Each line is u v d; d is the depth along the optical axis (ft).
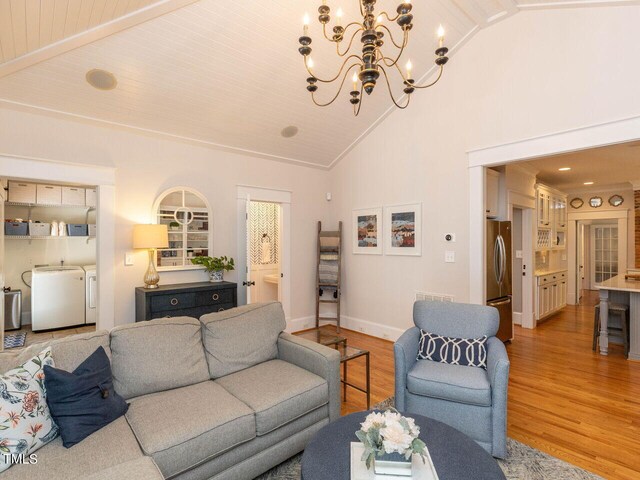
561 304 20.26
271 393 6.39
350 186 16.58
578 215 25.20
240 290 14.23
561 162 16.21
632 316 12.28
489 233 13.70
